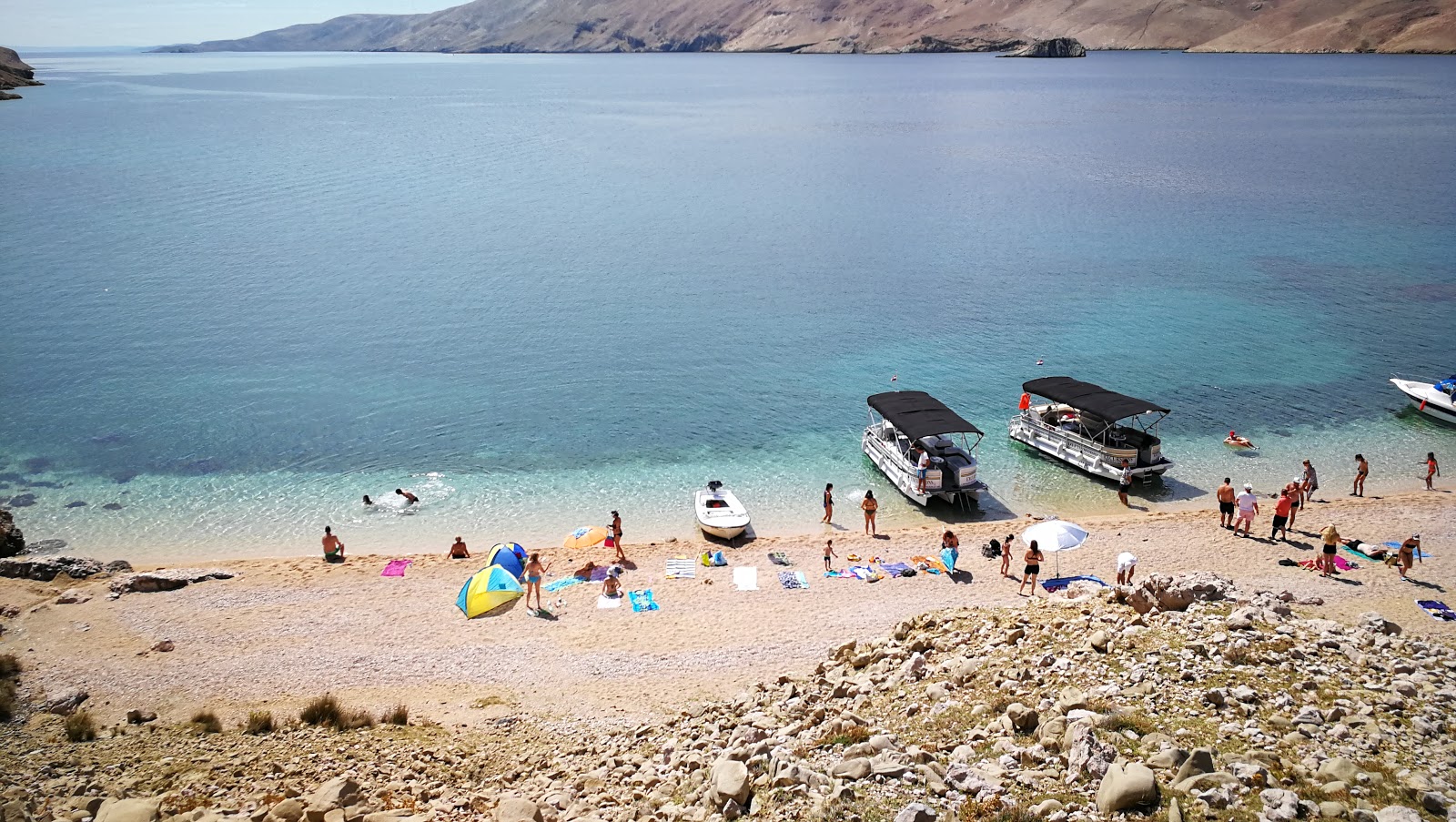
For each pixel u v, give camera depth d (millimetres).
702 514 36406
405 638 27828
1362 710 15461
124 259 83125
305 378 54812
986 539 35375
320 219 101875
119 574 32219
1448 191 112562
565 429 47938
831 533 36594
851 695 20625
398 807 16656
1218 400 50781
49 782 18297
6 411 49406
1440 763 13484
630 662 26234
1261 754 13797
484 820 15875
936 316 66938
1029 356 58344
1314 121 191125
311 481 41969
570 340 61969
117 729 21859
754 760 15984
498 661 26391
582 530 34875
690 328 64688
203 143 167750
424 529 37656
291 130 191000
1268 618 20719
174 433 46906
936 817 12875
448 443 46062
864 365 57219
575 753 20250
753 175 132625
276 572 32719
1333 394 51344
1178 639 19859
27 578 31766
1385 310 66750
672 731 20656
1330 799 12430
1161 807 12461
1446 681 17000
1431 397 48156
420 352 59500
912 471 39312
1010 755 14930
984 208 106625
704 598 30547
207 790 17641
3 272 77938
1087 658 19422
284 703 23969
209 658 26406
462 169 139125
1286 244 87312
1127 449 40750
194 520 38312
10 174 130250
